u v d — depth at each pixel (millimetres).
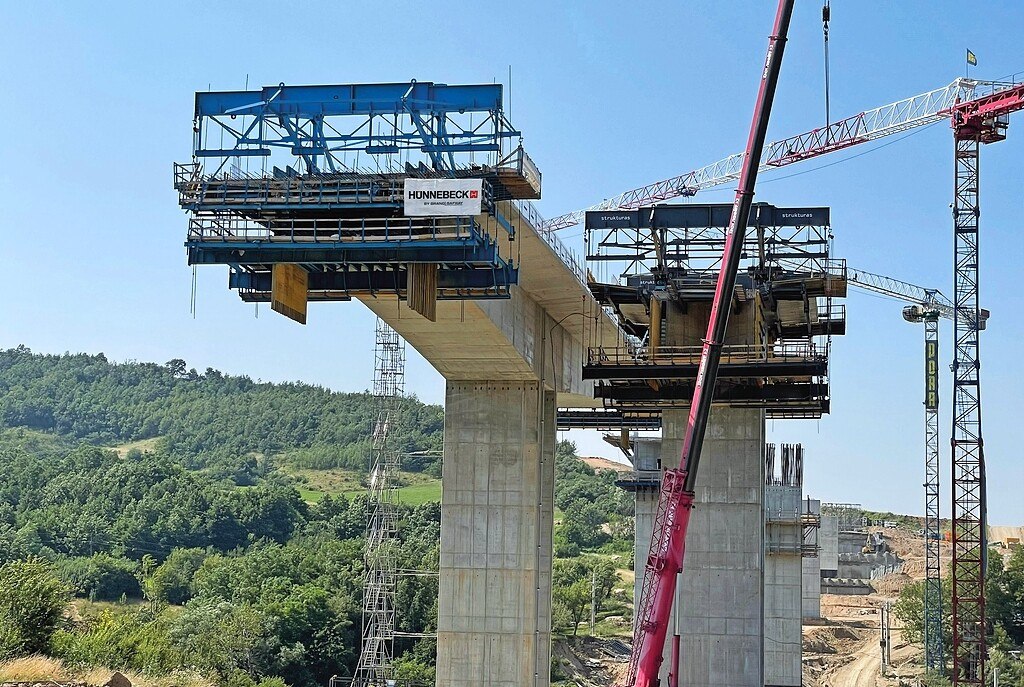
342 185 42594
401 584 131500
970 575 106812
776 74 44281
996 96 105750
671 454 60219
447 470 63125
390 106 43750
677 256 56812
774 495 104750
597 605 164000
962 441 105562
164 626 109938
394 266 44531
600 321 67688
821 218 55281
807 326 63125
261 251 42938
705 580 59156
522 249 53688
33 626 60688
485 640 61531
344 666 119688
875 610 175625
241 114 43812
